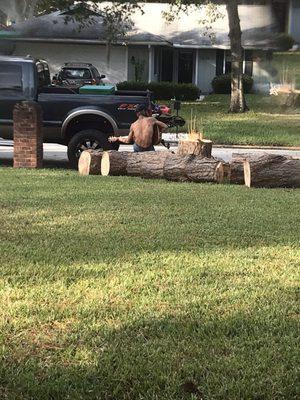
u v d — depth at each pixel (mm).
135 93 11758
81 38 29906
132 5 27719
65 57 30891
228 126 20188
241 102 24797
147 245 5109
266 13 34125
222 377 2820
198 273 4363
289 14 33906
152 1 37000
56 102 11125
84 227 5762
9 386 2748
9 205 6785
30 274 4254
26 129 10664
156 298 3834
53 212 6449
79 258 4684
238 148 16938
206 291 3990
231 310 3668
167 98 29562
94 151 10031
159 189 8297
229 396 2668
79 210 6586
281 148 17031
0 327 3338
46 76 12469
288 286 4137
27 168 10648
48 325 3395
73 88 11773
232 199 7535
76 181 8922
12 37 29953
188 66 34719
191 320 3490
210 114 23906
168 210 6699
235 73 24641
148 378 2809
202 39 33375
